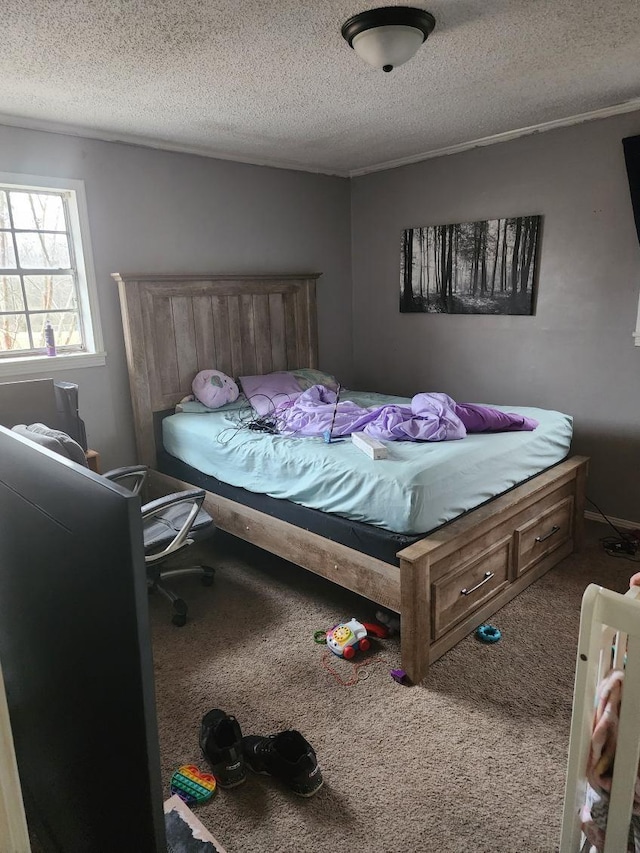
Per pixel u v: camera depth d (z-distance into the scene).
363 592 2.33
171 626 2.60
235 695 2.13
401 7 1.94
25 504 0.68
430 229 4.08
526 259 3.62
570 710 2.02
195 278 3.64
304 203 4.34
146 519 2.59
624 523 3.49
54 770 0.75
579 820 1.14
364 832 1.59
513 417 2.89
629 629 0.97
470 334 4.03
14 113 2.91
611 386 3.42
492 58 2.38
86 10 1.87
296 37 2.12
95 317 3.39
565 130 3.34
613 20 2.07
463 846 1.54
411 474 2.21
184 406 3.63
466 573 2.37
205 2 1.84
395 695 2.12
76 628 0.63
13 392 2.85
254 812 1.66
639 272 3.21
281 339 4.27
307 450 2.61
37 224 3.23
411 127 3.36
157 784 0.58
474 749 1.86
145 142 3.44
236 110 2.95
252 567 3.15
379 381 4.71
